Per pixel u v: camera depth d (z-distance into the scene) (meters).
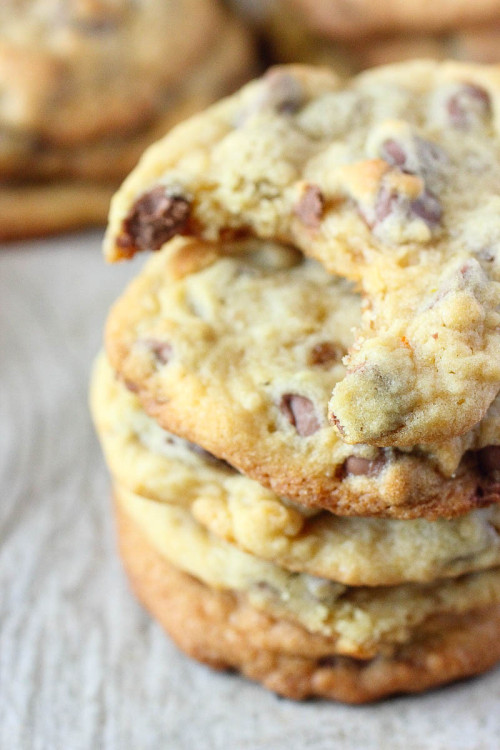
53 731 0.29
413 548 0.28
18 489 0.35
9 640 0.31
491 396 0.26
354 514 0.27
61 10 0.44
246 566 0.29
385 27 0.48
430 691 0.30
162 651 0.31
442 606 0.29
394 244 0.27
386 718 0.29
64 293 0.41
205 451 0.28
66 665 0.31
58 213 0.43
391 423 0.25
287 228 0.29
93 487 0.35
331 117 0.29
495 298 0.26
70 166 0.43
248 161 0.28
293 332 0.28
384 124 0.28
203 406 0.27
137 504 0.30
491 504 0.27
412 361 0.25
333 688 0.29
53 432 0.36
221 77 0.46
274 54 0.51
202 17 0.46
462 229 0.27
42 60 0.43
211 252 0.29
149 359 0.28
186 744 0.29
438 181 0.28
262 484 0.27
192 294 0.29
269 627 0.29
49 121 0.43
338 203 0.28
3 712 0.30
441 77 0.30
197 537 0.29
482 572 0.29
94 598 0.32
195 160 0.29
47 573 0.33
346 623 0.29
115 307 0.29
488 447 0.27
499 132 0.29
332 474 0.27
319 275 0.29
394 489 0.26
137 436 0.29
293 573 0.29
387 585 0.29
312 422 0.27
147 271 0.30
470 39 0.46
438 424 0.25
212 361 0.28
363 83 0.31
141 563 0.31
